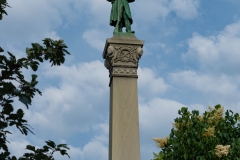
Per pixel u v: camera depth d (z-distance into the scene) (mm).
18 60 5863
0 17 6430
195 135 15680
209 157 15258
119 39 16594
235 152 15648
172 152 15648
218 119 16797
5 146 5848
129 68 16391
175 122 16312
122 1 17625
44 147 6160
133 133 15406
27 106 5734
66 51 6629
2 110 5754
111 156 15039
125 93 16000
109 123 16234
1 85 5641
